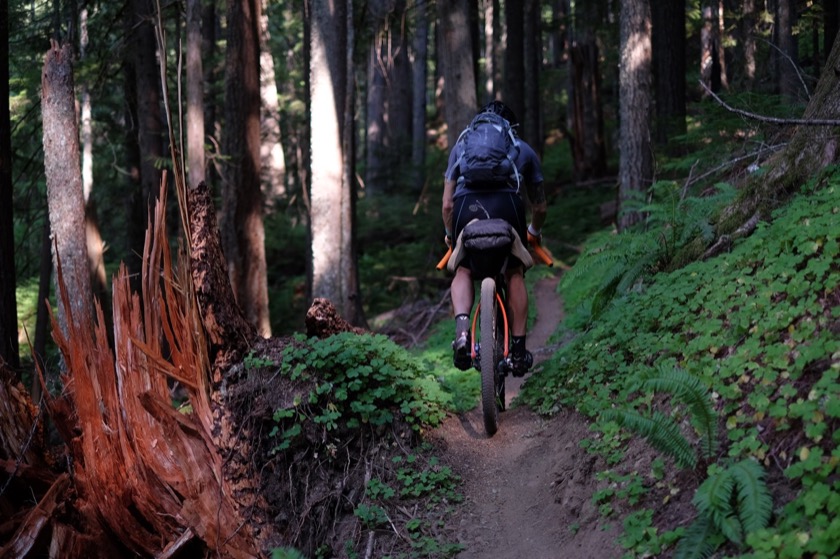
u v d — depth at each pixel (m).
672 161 10.08
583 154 24.06
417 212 21.66
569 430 4.95
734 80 15.94
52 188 8.23
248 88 13.80
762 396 3.66
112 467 4.88
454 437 5.35
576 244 17.05
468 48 12.08
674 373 3.75
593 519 3.94
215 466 4.98
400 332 13.95
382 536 4.54
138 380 5.11
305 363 5.25
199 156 13.10
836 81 5.21
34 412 5.51
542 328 10.87
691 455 3.62
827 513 2.96
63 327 8.28
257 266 13.88
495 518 4.46
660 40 14.41
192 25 12.97
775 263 4.54
